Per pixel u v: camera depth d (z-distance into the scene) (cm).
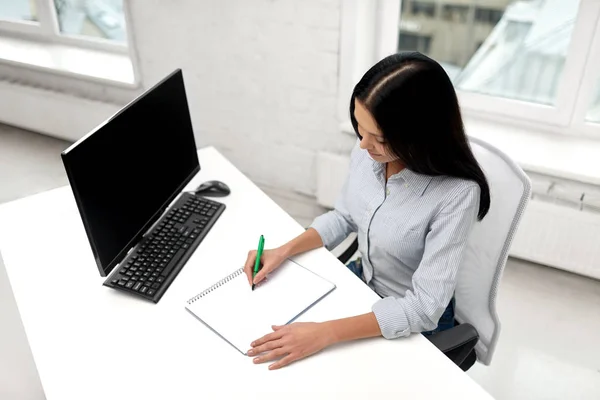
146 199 130
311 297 119
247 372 103
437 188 116
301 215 258
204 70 252
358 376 102
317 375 103
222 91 254
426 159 108
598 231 197
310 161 251
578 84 205
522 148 211
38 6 309
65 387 101
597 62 198
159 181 135
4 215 147
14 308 85
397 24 223
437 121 104
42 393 98
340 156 237
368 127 108
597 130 211
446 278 112
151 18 251
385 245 126
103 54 305
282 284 123
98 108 289
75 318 116
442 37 223
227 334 110
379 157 116
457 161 110
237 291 121
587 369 183
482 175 113
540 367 184
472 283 128
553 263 212
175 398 99
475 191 112
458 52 224
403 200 121
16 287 123
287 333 107
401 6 223
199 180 162
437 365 105
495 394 176
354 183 135
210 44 244
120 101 290
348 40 212
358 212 133
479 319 132
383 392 99
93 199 110
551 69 211
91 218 110
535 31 206
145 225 130
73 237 139
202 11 237
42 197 155
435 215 117
